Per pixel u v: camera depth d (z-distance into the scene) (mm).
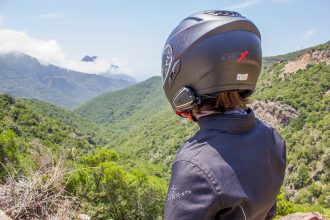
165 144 99438
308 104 85000
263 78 114062
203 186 1009
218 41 1172
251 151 1160
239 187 1041
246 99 1265
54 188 4258
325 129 71062
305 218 4316
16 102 71750
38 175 4195
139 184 14562
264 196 1144
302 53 122750
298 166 65375
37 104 145500
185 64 1216
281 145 1360
